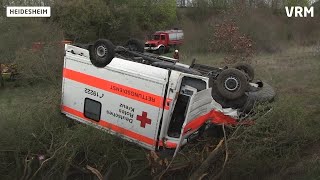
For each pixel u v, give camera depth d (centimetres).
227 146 718
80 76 876
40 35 1677
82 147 805
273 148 765
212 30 1547
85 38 3044
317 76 1334
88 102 866
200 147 789
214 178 720
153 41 3325
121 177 810
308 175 739
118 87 820
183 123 723
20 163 823
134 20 3491
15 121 831
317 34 1518
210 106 791
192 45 1612
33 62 1379
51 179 802
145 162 812
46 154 810
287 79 1316
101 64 838
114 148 820
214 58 1478
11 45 1623
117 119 827
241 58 1334
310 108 983
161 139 777
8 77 1536
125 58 860
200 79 767
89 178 819
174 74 761
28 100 1090
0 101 1216
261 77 1338
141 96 791
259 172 766
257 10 1477
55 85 1233
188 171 782
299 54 1525
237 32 1357
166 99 765
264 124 750
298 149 773
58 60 1373
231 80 815
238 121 780
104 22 3134
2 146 806
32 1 2270
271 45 1508
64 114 906
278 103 786
